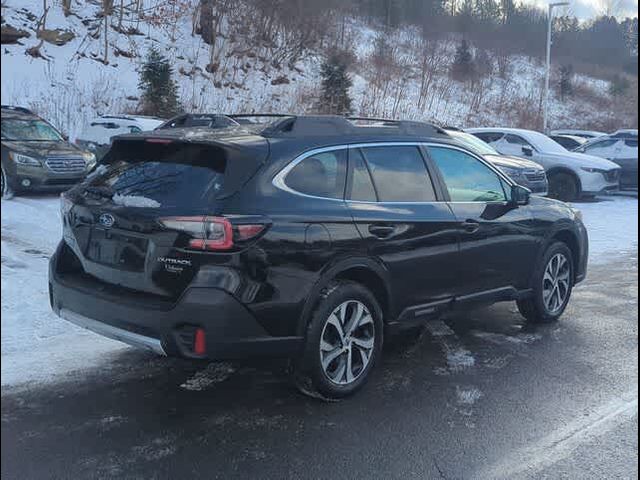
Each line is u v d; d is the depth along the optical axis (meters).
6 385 4.55
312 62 28.92
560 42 53.41
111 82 21.45
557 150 16.73
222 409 4.34
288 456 3.75
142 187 4.23
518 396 4.66
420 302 5.03
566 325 6.43
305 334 4.21
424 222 4.91
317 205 4.29
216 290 3.81
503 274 5.76
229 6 26.69
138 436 3.93
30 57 20.67
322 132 4.61
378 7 41.47
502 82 40.59
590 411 4.44
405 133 5.14
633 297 7.63
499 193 5.84
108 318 4.14
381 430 4.10
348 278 4.60
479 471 3.64
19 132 12.05
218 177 4.03
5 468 3.52
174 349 3.90
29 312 5.99
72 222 4.55
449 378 4.99
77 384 4.64
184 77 23.44
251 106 23.64
